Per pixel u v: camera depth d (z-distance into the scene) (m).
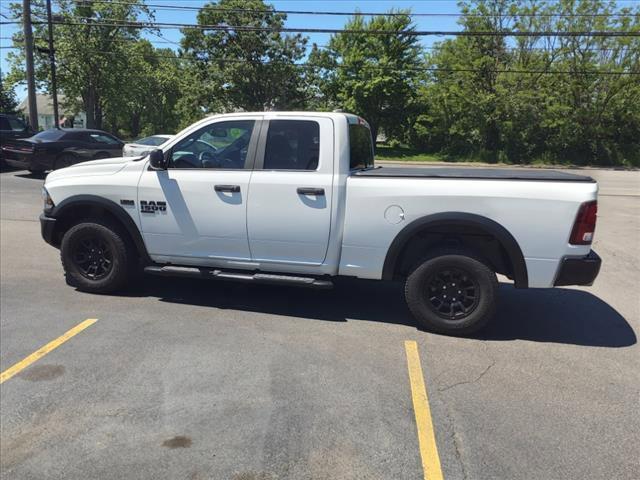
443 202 4.51
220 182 4.97
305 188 4.74
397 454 2.97
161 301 5.50
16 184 14.26
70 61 44.06
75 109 55.47
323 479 2.76
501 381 3.88
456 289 4.66
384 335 4.71
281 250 4.96
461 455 2.97
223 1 40.66
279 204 4.83
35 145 15.09
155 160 5.08
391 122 38.97
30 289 5.83
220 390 3.65
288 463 2.88
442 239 4.80
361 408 3.45
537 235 4.39
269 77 41.59
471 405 3.52
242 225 4.97
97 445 3.03
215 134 5.10
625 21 32.94
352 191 4.68
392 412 3.41
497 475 2.81
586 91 34.28
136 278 6.21
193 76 43.44
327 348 4.40
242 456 2.93
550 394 3.69
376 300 5.69
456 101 35.88
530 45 34.66
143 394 3.59
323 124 4.79
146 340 4.48
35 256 7.26
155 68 67.88
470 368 4.08
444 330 4.71
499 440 3.12
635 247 8.75
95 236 5.52
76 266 5.64
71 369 3.94
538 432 3.21
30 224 9.40
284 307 5.40
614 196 16.38
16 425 3.22
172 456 2.93
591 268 4.39
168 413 3.36
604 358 4.33
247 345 4.42
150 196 5.20
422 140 39.31
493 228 4.43
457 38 36.22
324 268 4.90
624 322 5.21
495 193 4.42
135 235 5.35
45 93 48.56
